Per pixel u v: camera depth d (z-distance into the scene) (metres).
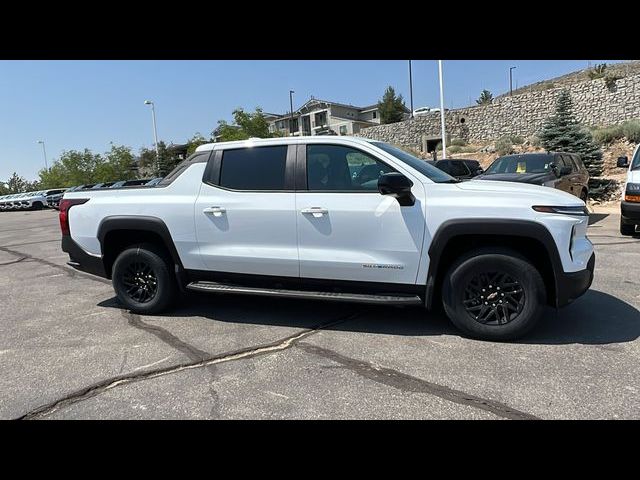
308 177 4.04
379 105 64.69
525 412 2.67
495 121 32.09
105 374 3.40
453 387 2.99
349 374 3.24
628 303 4.55
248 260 4.21
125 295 4.84
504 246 3.66
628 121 21.48
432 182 3.77
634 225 8.25
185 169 4.52
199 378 3.27
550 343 3.63
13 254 10.13
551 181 8.90
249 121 37.31
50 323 4.71
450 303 3.76
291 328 4.22
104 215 4.70
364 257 3.85
